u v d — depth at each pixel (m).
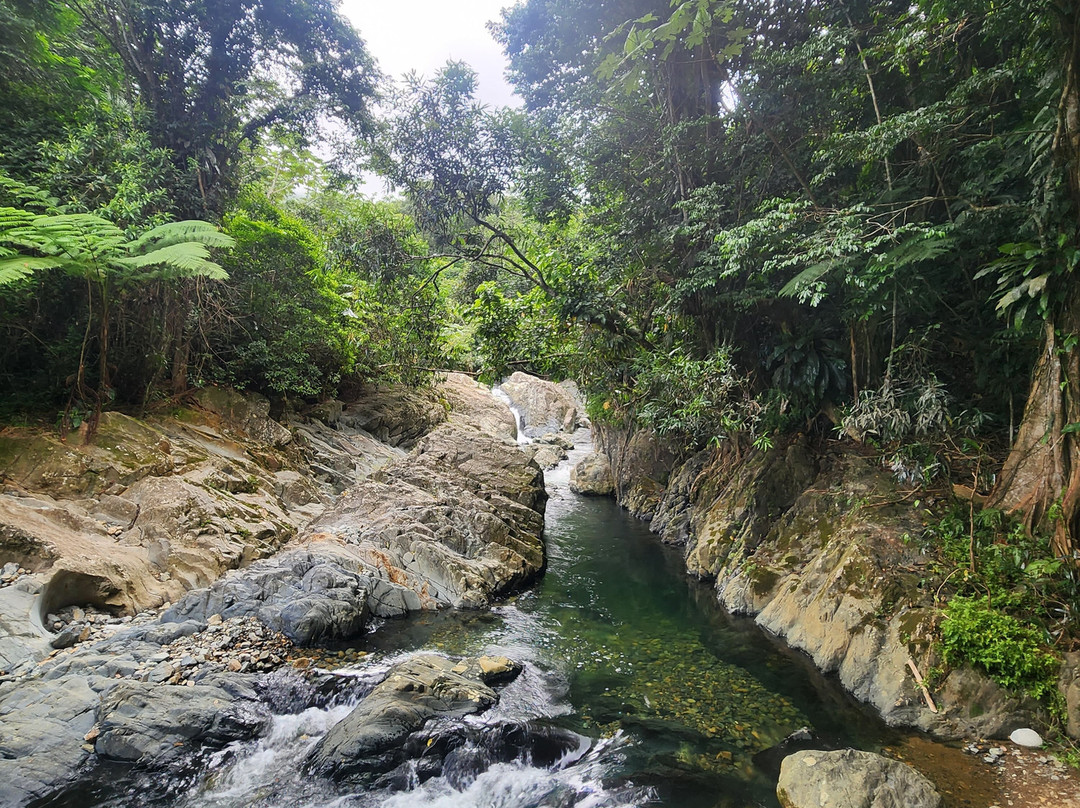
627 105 9.41
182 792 4.36
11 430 8.23
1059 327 5.30
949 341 7.35
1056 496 5.44
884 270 6.07
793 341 8.30
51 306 9.46
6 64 8.42
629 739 5.06
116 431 9.03
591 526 12.97
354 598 7.32
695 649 6.84
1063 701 4.57
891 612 5.79
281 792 4.44
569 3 10.01
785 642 6.83
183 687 5.28
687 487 12.05
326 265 14.44
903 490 7.11
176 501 8.14
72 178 8.76
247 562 8.30
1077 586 5.01
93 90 9.69
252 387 13.88
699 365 8.26
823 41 6.83
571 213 11.39
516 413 27.25
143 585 7.20
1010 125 6.24
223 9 11.40
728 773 4.58
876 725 5.11
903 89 7.34
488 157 10.18
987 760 4.45
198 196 10.95
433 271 11.91
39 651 5.59
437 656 6.38
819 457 8.77
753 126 8.16
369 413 18.27
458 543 9.33
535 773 4.71
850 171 7.70
